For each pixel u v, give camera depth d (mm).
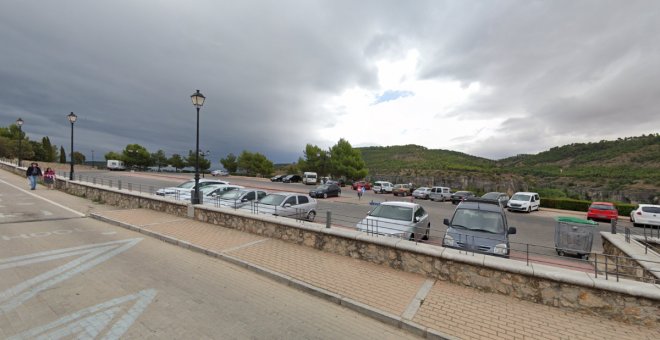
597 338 4375
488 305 5293
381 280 6305
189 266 7078
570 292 5148
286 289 6004
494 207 9156
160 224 11086
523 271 5457
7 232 9555
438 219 17969
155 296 5340
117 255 7625
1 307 4746
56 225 10820
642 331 4543
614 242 8148
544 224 18047
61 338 3961
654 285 4840
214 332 4266
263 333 4316
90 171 57156
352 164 54688
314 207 14461
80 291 5410
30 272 6242
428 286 6047
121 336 4051
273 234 9516
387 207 10688
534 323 4742
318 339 4254
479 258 5984
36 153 70000
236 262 7340
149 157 79625
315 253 8047
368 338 4383
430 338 4418
